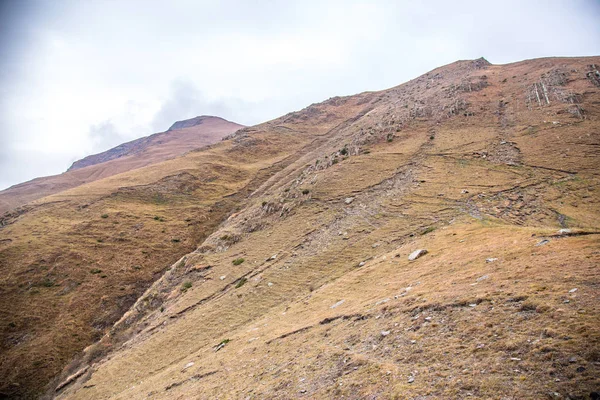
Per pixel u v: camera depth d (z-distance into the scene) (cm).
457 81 14888
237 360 2777
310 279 4778
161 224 11744
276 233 7212
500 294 1755
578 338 1171
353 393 1417
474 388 1139
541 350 1195
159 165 17475
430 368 1368
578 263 1806
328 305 3275
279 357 2338
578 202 5050
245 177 16162
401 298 2333
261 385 1973
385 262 3919
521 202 5341
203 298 5797
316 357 1995
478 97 12244
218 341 3969
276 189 12069
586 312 1310
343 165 9350
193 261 7519
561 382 1022
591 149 6706
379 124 12312
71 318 7650
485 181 6462
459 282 2198
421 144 9669
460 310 1775
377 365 1564
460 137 9469
